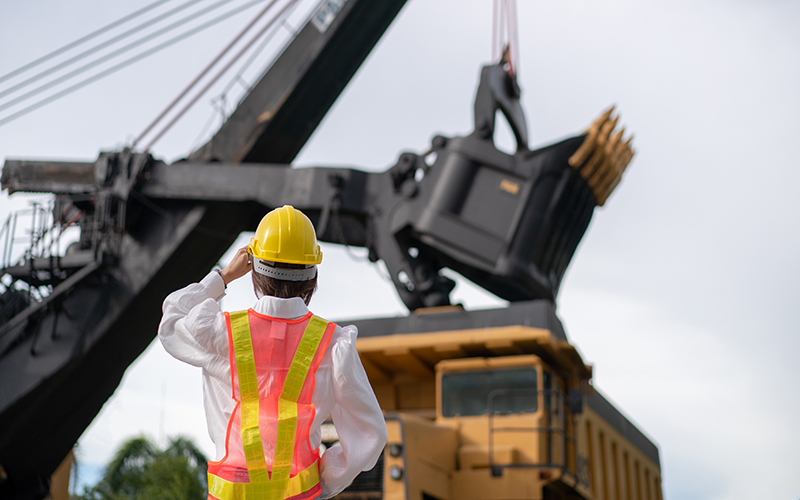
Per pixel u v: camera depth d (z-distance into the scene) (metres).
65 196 14.20
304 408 2.56
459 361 10.41
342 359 2.62
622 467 13.21
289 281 2.74
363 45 15.52
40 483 15.05
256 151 15.16
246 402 2.56
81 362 14.27
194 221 14.35
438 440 9.70
